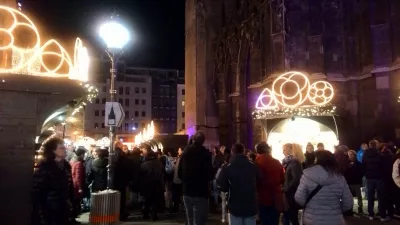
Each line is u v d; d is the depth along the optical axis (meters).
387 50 21.00
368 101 22.42
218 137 39.34
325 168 5.56
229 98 36.72
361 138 22.64
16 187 7.62
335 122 19.12
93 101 95.62
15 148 7.70
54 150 6.78
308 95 21.92
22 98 7.80
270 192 8.56
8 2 10.77
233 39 35.56
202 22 41.47
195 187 8.41
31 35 10.74
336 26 24.38
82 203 15.63
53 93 7.95
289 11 24.77
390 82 20.75
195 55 41.06
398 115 20.12
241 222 7.21
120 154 13.06
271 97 23.97
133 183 13.96
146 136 39.78
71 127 34.97
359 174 13.59
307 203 5.61
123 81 100.75
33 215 6.55
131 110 100.94
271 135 19.88
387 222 12.03
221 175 7.36
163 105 105.00
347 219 12.54
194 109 40.94
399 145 19.80
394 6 20.78
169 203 15.98
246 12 33.16
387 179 12.45
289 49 24.45
